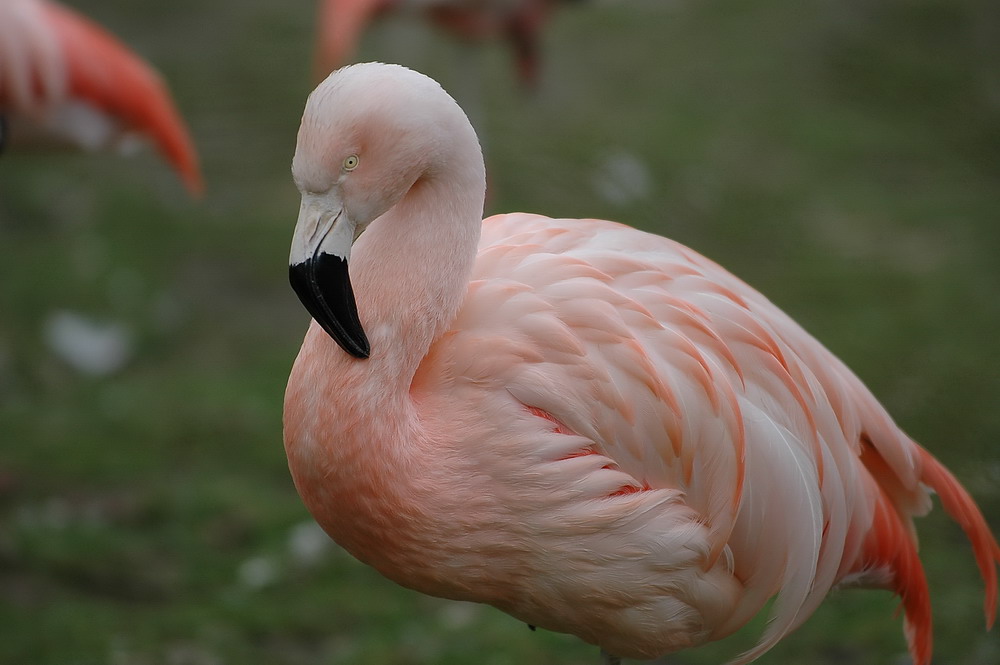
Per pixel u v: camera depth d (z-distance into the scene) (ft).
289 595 18.94
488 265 11.85
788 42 44.47
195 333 27.07
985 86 41.29
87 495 21.11
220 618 18.17
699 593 11.81
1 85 21.85
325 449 10.87
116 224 30.96
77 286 27.99
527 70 36.19
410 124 10.32
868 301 28.58
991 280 29.81
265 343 26.86
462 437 11.05
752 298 12.36
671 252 12.39
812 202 33.68
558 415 11.19
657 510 11.34
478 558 11.35
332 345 10.87
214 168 33.81
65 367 25.46
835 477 12.03
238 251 30.07
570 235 12.25
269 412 24.08
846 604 18.85
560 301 11.44
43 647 17.15
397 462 10.85
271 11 45.21
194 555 19.75
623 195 33.01
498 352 11.17
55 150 23.61
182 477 21.89
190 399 24.44
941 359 26.07
